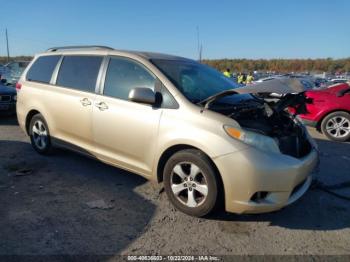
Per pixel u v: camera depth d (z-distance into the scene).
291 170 3.24
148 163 3.84
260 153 3.20
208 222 3.49
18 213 3.52
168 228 3.35
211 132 3.32
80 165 5.03
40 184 4.30
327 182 4.72
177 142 3.51
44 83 5.23
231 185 3.21
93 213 3.59
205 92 3.96
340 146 7.00
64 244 3.01
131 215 3.58
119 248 2.99
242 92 3.42
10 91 8.44
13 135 6.84
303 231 3.39
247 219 3.58
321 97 7.70
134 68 4.11
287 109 4.42
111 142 4.19
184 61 4.58
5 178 4.46
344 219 3.67
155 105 3.76
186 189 3.56
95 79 4.46
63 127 4.85
